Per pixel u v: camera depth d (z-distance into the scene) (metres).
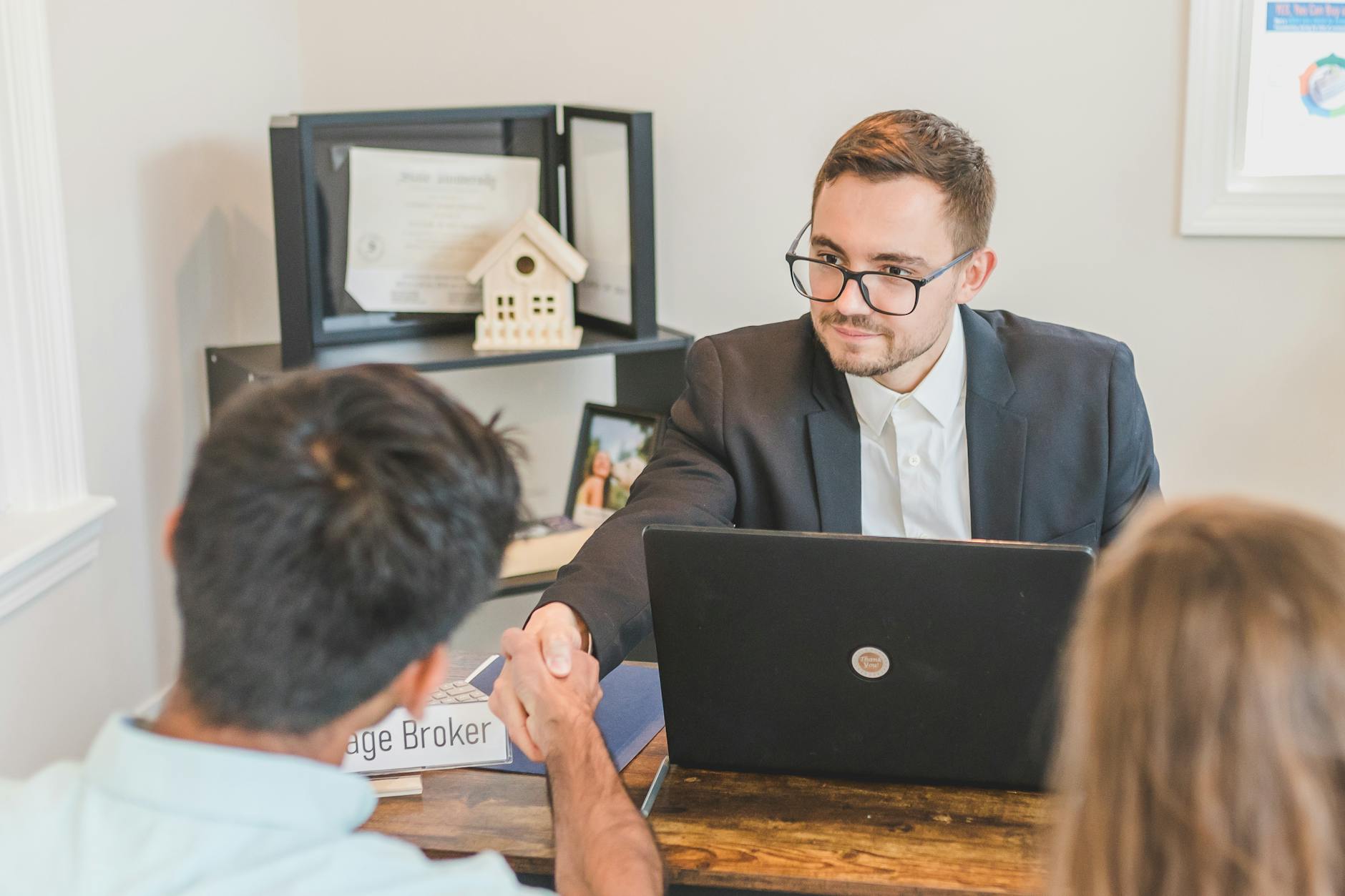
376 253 2.86
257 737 0.80
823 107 3.08
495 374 3.38
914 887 1.21
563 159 3.01
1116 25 2.89
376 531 0.77
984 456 1.79
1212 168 2.88
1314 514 0.71
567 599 1.51
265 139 3.12
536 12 3.18
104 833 0.76
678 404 1.94
